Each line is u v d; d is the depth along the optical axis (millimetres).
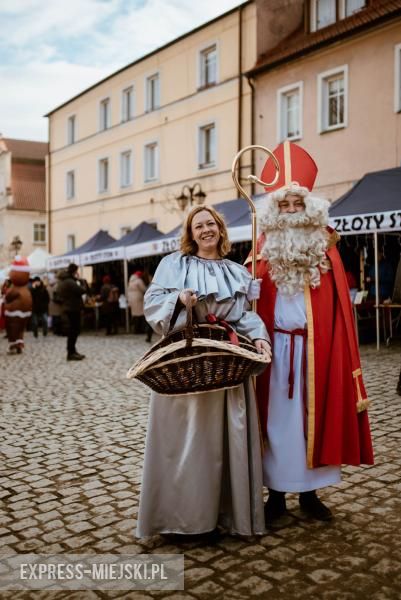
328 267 3100
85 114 26438
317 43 15570
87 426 5438
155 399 2836
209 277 2873
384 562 2613
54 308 16266
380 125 14594
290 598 2336
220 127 19219
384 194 10031
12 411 6203
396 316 11742
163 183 21906
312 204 3039
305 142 16453
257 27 17656
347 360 3049
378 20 14203
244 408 2848
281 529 2996
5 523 3219
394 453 4270
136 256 14875
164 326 2742
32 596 2432
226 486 2910
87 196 26594
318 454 2973
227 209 13180
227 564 2635
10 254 38812
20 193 39375
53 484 3857
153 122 22219
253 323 2912
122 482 3852
